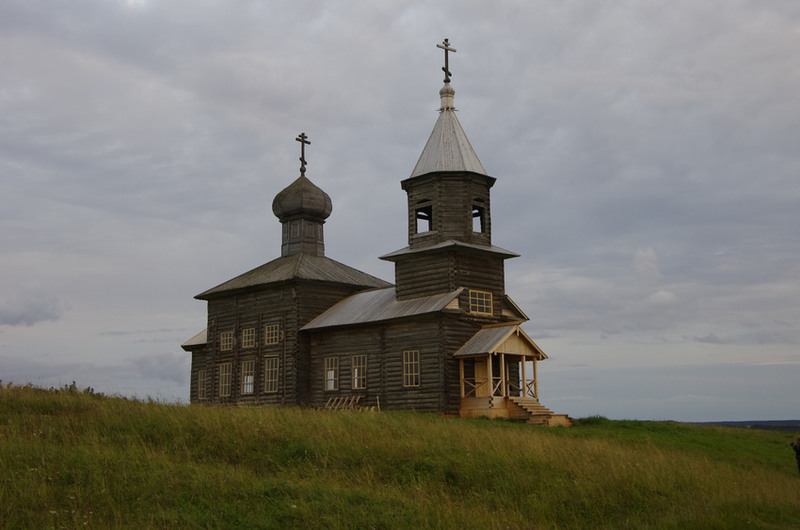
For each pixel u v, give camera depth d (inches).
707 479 909.8
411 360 1616.6
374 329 1710.1
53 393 1171.3
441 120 1776.6
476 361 1612.9
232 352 2041.1
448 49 1825.8
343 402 1747.0
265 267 2126.0
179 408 1064.8
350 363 1760.6
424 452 898.1
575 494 802.2
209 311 2133.4
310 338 1878.7
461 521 676.7
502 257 1713.8
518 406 1469.0
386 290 1875.0
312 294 1924.2
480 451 912.3
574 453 935.7
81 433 911.0
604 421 1481.3
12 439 827.4
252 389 1967.3
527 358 1604.3
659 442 1266.0
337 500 705.0
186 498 696.4
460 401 1551.4
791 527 724.0
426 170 1721.2
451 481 831.7
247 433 927.7
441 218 1680.6
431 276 1672.0
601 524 742.5
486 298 1685.5
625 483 841.5
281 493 723.4
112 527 603.5
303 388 1847.9
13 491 662.5
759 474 1042.1
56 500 665.0
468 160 1724.9
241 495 710.5
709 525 697.0
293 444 897.5
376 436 953.5
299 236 2158.0
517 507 764.6
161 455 829.8
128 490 697.0
